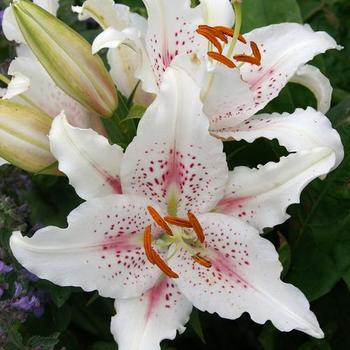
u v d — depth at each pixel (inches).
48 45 14.9
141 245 15.4
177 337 21.2
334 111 19.8
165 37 16.4
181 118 14.3
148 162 14.8
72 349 20.5
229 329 21.7
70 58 15.2
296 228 20.0
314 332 14.4
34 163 16.1
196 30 15.8
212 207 15.6
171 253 15.7
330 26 24.0
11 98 16.5
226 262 15.5
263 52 17.1
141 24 18.7
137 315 15.3
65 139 14.6
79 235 14.6
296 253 19.9
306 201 19.6
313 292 19.5
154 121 14.3
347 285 19.5
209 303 15.3
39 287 19.2
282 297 14.8
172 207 15.7
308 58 16.6
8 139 15.6
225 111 16.0
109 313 20.6
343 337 21.1
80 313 20.8
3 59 24.0
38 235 14.3
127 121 16.9
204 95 15.4
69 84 15.5
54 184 22.4
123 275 15.2
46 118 16.1
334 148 15.1
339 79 23.1
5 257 18.8
